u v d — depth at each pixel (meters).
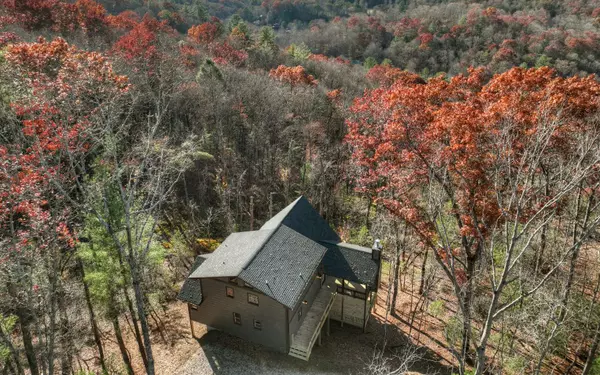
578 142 22.44
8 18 49.50
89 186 23.86
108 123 21.48
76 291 28.06
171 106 44.19
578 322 27.16
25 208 19.80
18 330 26.64
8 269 19.22
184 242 39.56
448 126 23.62
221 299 27.12
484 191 22.09
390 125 27.58
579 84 25.86
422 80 73.38
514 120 21.58
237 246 28.83
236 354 27.28
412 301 34.00
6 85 25.72
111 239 24.50
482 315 29.06
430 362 27.67
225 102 47.62
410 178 26.67
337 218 46.56
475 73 35.03
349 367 26.92
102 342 29.03
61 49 30.47
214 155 48.00
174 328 30.23
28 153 22.92
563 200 25.69
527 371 25.80
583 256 33.69
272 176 49.38
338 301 30.86
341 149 48.84
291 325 26.47
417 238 30.92
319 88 65.19
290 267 26.66
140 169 21.19
